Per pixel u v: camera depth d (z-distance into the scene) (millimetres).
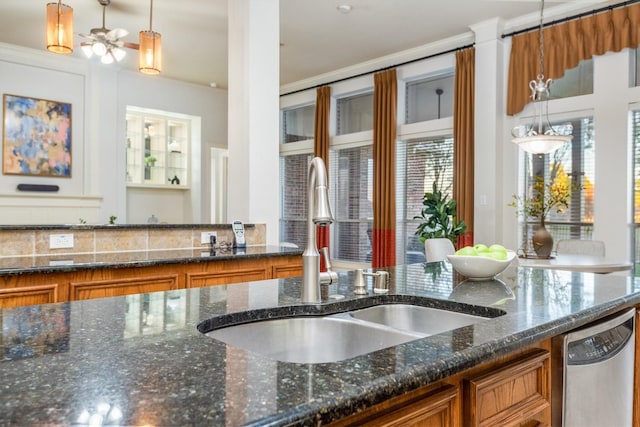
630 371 1540
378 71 6270
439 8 4680
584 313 1236
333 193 6984
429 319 1456
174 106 7230
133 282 2496
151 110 7031
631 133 4355
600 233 4465
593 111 4535
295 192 7754
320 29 5215
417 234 5633
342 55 6105
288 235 7871
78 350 855
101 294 2395
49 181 6137
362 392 664
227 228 3549
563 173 4793
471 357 844
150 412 581
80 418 562
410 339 1172
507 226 5086
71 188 6309
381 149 6102
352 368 752
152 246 3195
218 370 744
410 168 6094
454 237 5086
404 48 5832
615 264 3344
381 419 758
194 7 4652
